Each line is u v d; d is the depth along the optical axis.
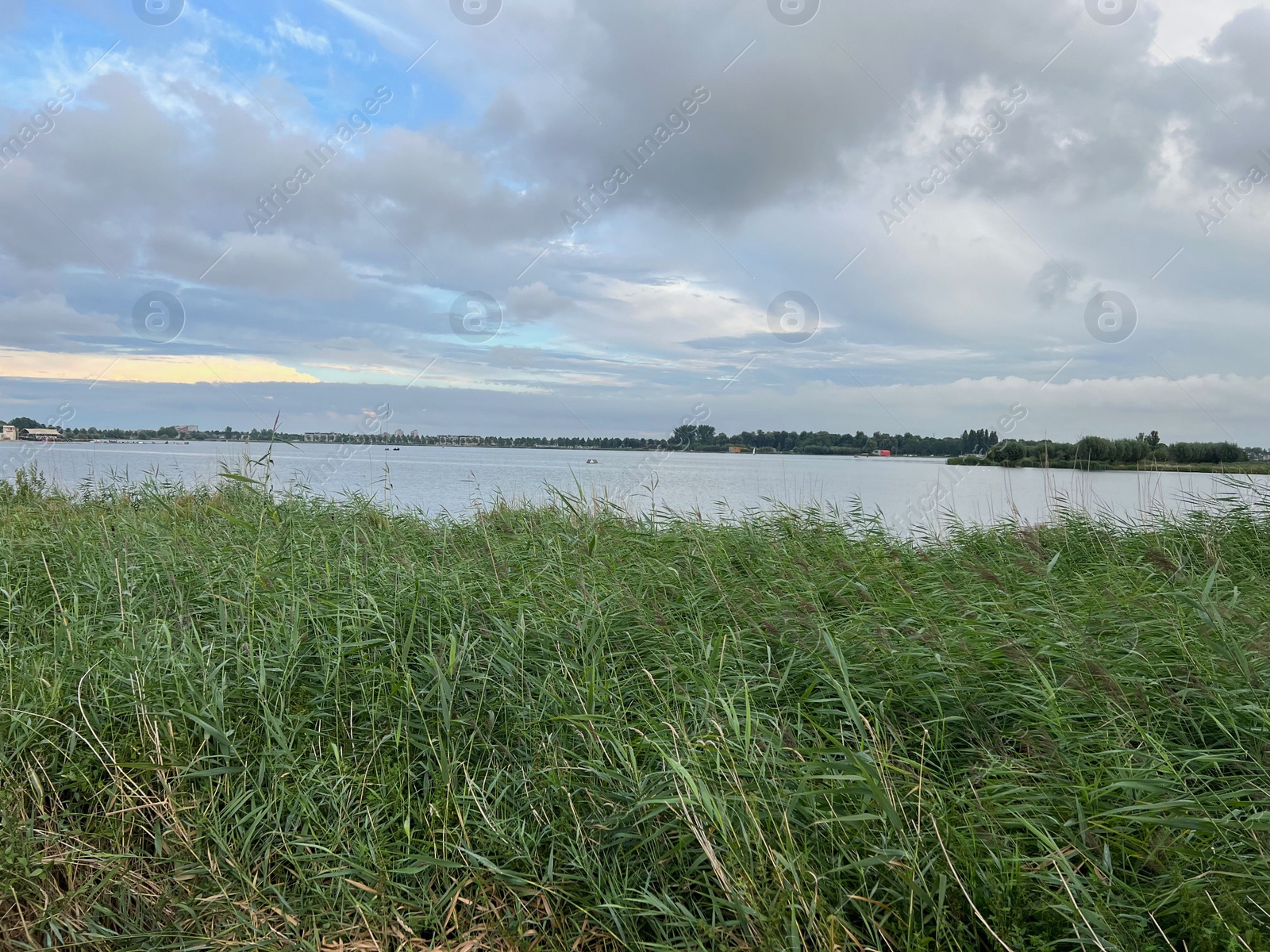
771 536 7.62
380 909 2.59
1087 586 5.33
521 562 5.53
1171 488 8.92
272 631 4.01
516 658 3.81
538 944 2.49
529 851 2.80
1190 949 2.22
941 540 8.04
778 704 3.66
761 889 2.35
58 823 3.02
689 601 4.82
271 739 3.29
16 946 2.54
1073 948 2.27
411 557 5.41
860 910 2.38
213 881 2.73
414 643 4.02
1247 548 7.19
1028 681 3.60
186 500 8.52
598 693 3.51
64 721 3.41
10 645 4.12
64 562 5.71
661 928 2.50
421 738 3.36
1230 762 3.05
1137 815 2.67
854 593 5.05
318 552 5.61
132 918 2.70
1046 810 2.77
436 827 2.93
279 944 2.50
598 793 2.95
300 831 2.97
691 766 2.83
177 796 3.03
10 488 10.95
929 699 3.52
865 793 2.65
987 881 2.37
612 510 7.62
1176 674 3.71
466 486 13.97
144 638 3.89
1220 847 2.53
